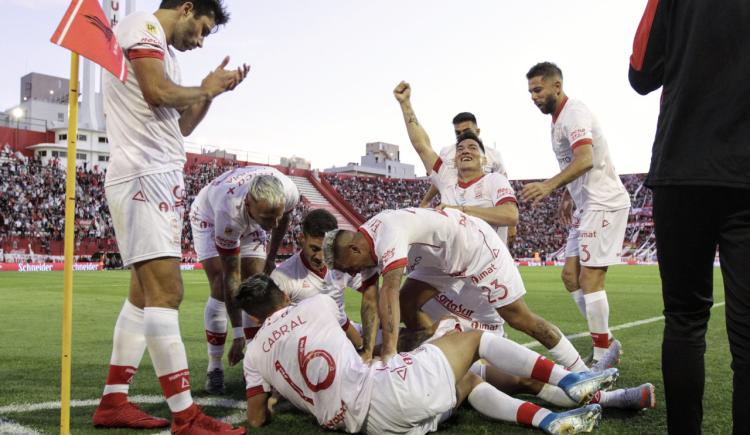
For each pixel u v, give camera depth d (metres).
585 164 4.07
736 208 1.90
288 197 4.21
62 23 2.29
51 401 3.44
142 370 4.47
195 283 16.64
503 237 4.47
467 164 4.40
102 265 26.92
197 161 41.31
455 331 3.02
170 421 3.00
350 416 2.69
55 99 51.31
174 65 2.97
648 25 2.19
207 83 2.83
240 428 2.79
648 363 4.62
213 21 3.03
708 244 2.01
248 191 3.45
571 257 5.04
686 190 1.97
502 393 2.93
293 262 3.95
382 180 51.94
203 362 4.91
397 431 2.64
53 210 31.23
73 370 4.42
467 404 3.35
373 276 3.33
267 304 3.04
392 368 2.67
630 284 15.92
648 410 3.18
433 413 2.63
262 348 2.92
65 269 2.36
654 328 6.75
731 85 1.89
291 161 52.47
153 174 2.80
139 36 2.68
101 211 32.56
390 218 3.11
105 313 8.67
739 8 1.88
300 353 2.77
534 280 18.31
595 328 4.31
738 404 1.90
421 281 3.83
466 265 3.39
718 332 6.26
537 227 47.38
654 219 2.13
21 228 29.09
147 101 2.69
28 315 8.38
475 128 6.03
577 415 2.68
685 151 1.98
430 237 3.26
